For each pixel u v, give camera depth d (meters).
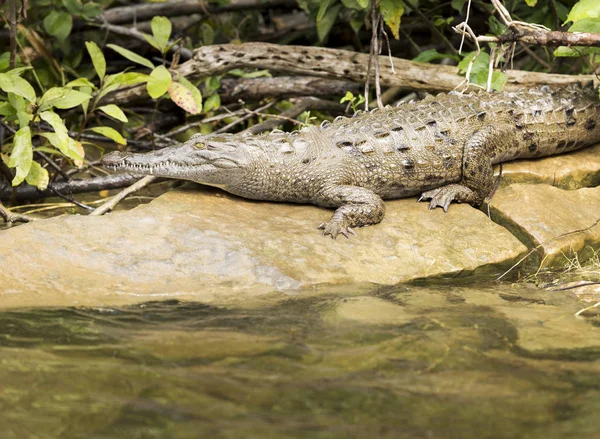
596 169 10.60
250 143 9.01
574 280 8.42
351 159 9.15
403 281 8.02
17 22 10.66
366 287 7.74
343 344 6.04
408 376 5.43
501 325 6.60
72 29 13.97
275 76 14.58
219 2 14.12
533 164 10.50
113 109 10.03
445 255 8.45
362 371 5.51
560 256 8.93
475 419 4.77
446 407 4.94
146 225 8.27
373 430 4.61
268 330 6.36
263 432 4.57
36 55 12.72
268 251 8.02
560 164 10.55
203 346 5.97
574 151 11.07
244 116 12.45
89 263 7.64
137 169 8.82
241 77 13.30
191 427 4.64
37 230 7.97
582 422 4.72
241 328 6.40
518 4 12.95
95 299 7.12
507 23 9.50
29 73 12.74
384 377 5.41
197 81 12.11
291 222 8.80
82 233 8.04
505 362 5.72
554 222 9.27
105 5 14.36
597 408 4.92
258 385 5.25
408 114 9.82
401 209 9.34
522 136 10.19
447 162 9.53
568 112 10.55
